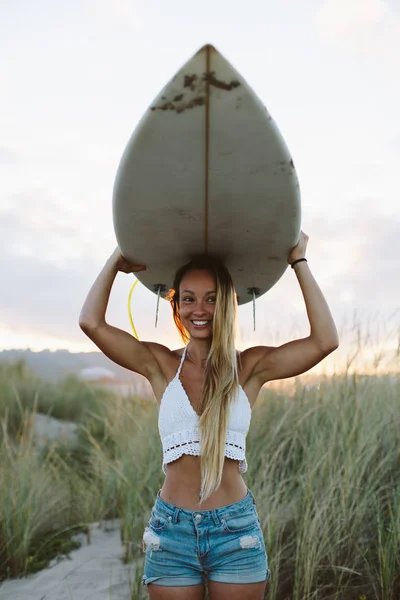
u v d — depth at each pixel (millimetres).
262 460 3691
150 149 1930
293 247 2332
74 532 4051
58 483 4668
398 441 3828
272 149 1884
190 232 2301
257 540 1977
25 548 3518
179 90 1732
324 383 4266
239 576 1930
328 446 3699
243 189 2049
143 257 2455
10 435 5867
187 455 2059
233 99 1742
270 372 2299
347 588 2992
